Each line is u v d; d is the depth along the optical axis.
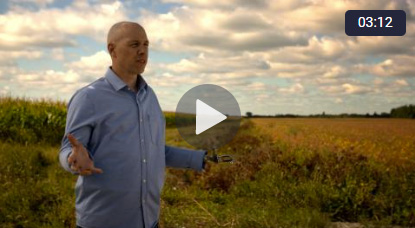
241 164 7.55
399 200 5.73
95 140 2.06
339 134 11.45
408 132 11.34
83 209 2.10
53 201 5.56
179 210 5.18
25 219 4.98
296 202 5.93
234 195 6.40
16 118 12.16
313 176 6.74
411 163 7.81
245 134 12.58
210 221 4.73
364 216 5.39
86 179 2.06
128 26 2.11
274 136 11.73
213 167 7.57
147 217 2.17
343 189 5.93
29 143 10.97
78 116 2.02
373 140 10.34
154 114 2.26
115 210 2.06
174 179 7.46
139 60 2.11
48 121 12.33
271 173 7.14
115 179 2.04
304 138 10.77
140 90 2.21
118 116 2.08
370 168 6.90
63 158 1.92
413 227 5.05
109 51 2.16
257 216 5.01
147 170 2.14
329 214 5.39
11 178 6.80
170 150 2.46
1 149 8.89
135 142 2.11
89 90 2.08
